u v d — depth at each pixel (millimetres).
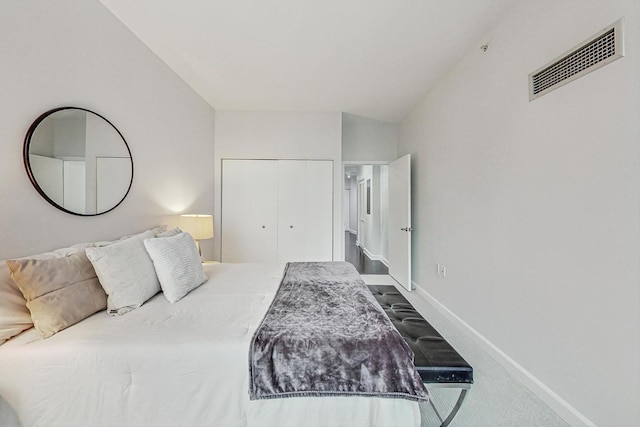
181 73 2855
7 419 1054
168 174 2729
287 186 3996
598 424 1308
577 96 1410
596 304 1323
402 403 1100
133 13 1972
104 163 1907
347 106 3762
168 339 1143
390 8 1907
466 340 2346
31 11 1423
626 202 1198
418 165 3604
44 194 1482
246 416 1084
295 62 2633
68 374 1075
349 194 11453
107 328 1233
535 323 1685
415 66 2689
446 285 2832
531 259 1719
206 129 3643
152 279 1626
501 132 1993
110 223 1979
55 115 1549
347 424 1086
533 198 1703
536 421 1469
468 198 2422
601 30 1281
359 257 6426
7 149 1331
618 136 1225
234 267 2484
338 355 1109
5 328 1106
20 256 1385
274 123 3961
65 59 1615
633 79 1166
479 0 1812
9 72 1333
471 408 1560
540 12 1642
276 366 1092
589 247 1356
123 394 1082
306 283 1913
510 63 1898
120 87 2061
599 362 1310
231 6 1899
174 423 1083
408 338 1500
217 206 3941
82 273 1359
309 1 1850
